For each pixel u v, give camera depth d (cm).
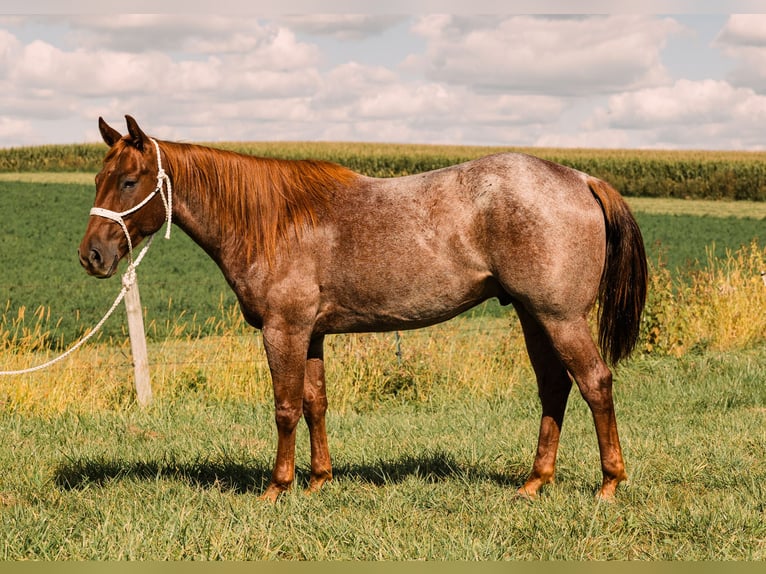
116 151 497
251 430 745
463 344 1127
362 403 937
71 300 1758
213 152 512
